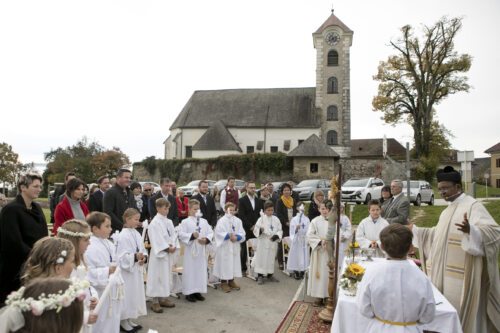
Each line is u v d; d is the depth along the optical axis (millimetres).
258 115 44844
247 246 9984
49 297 1841
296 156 36500
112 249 5367
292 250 9297
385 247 3326
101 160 52906
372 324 3285
